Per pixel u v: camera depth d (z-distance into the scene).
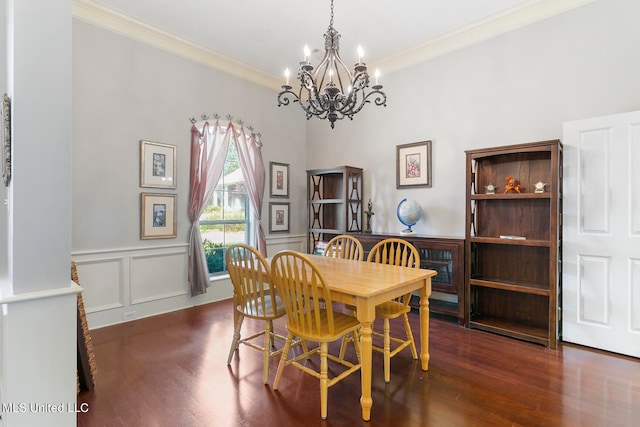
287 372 2.40
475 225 3.49
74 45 3.06
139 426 1.79
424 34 3.62
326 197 5.06
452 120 3.73
